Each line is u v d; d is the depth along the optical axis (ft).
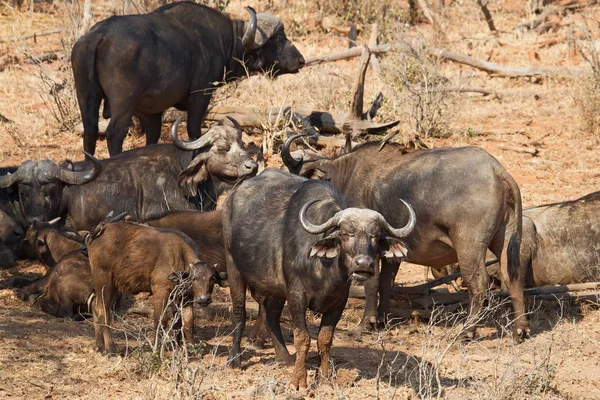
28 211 115.34
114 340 94.63
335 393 78.07
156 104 148.25
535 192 157.79
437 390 82.28
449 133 188.14
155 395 77.20
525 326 99.09
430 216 99.40
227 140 119.34
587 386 86.69
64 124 182.70
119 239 88.69
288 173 88.89
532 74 231.91
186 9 152.76
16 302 107.04
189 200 122.42
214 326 103.04
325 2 293.64
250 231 84.07
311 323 105.19
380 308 105.09
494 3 323.57
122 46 140.05
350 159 107.65
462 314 107.45
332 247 73.67
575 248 114.21
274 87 197.67
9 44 253.24
